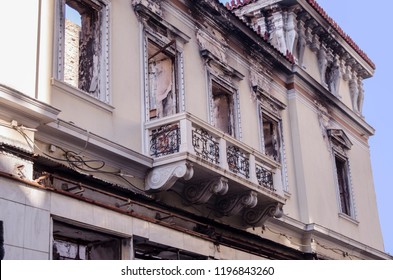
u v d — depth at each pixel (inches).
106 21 551.5
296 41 849.5
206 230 578.6
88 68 547.5
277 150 770.2
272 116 772.6
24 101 426.9
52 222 426.0
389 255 927.7
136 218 489.4
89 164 494.3
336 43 927.0
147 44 593.9
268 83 780.6
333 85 942.4
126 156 519.5
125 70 557.9
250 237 649.6
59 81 485.1
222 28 710.5
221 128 699.4
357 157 956.6
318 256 753.6
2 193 398.0
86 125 502.0
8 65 435.8
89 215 451.8
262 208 649.0
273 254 671.8
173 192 574.2
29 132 438.3
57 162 446.9
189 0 661.9
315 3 879.7
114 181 515.2
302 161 784.9
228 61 714.2
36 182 422.0
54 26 493.7
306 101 839.1
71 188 459.5
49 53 470.9
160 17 610.5
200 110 642.8
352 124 960.9
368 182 967.6
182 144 536.4
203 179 569.6
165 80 628.7
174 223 553.6
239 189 603.5
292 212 753.0
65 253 486.0
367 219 927.7
